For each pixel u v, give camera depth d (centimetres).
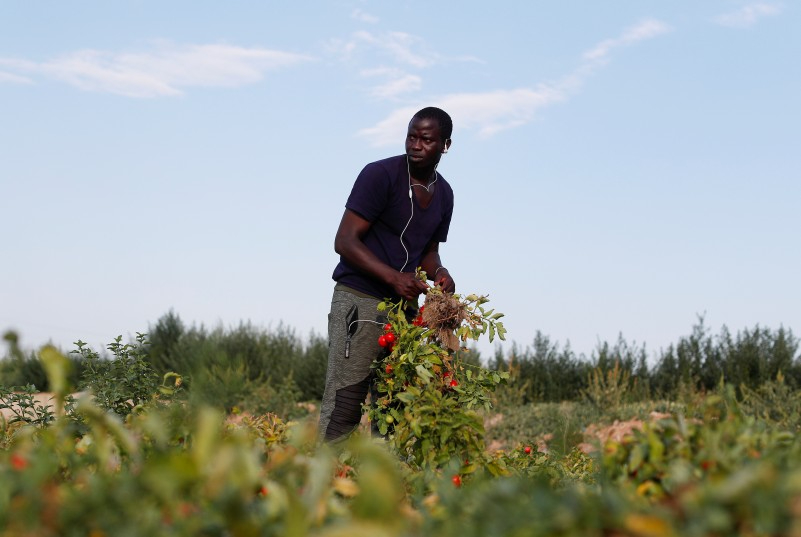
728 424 206
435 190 528
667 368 1338
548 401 1362
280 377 1380
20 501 157
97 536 150
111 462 232
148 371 447
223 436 246
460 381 464
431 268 548
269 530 156
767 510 141
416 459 347
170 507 157
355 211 503
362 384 502
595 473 360
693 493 150
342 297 505
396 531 144
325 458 167
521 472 356
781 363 1242
